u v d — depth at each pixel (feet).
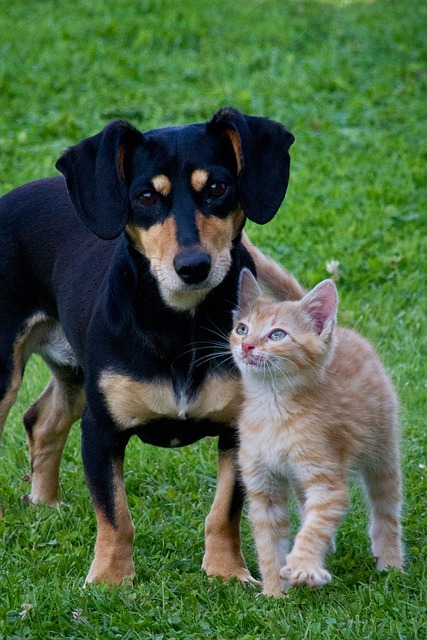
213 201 23.09
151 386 23.56
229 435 24.47
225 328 24.07
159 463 30.60
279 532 23.76
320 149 52.75
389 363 35.40
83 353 25.21
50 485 29.12
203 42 67.41
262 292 25.48
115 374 23.66
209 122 23.56
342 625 20.79
